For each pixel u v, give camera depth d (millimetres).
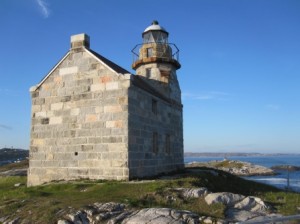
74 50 17984
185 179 14961
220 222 9641
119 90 16516
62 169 17375
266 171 64312
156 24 23859
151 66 22734
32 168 18172
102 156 16453
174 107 22844
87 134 16984
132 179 16031
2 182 21969
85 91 17359
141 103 17688
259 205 11844
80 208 11039
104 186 14328
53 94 18188
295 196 14641
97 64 17266
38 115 18406
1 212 11812
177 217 10023
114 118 16422
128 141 16047
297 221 10156
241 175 61125
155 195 12312
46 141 18016
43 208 11453
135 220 9992
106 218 10430
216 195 12156
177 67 24000
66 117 17672
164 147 20484
